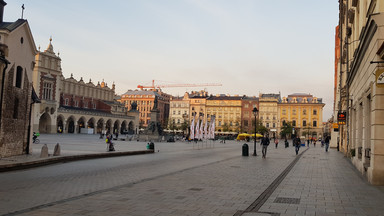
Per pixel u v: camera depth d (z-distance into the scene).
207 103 146.50
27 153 22.88
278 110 139.75
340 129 43.66
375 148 13.18
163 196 10.13
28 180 13.01
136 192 10.73
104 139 65.81
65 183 12.39
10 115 20.42
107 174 15.36
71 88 111.88
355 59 19.47
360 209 8.82
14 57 20.50
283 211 8.47
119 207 8.54
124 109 133.75
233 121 142.88
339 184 13.37
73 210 8.12
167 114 178.75
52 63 92.69
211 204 9.13
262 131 127.38
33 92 23.89
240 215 7.95
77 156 22.17
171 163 21.78
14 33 20.30
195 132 51.56
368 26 13.44
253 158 27.75
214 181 13.59
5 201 9.04
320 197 10.48
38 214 7.65
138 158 25.58
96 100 124.50
